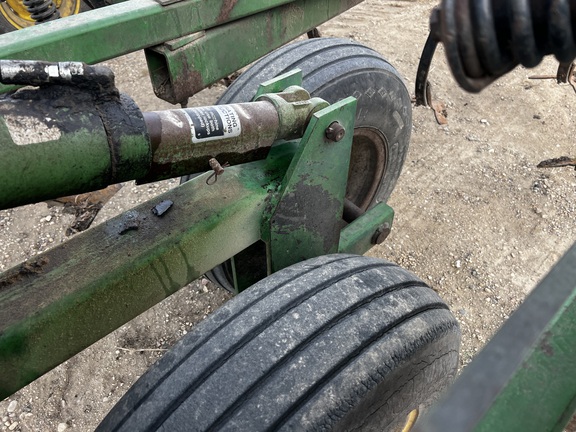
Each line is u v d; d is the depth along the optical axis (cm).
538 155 361
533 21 65
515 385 61
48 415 231
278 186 169
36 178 110
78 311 134
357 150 250
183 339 133
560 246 300
